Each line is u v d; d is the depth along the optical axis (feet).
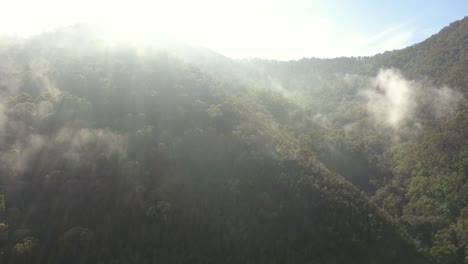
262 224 211.61
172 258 189.26
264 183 239.30
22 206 199.31
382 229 228.22
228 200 223.30
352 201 242.17
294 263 197.16
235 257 196.24
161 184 225.35
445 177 312.29
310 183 243.60
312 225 213.46
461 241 240.73
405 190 340.18
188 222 205.46
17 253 172.45
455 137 347.77
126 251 186.91
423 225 267.39
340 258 202.49
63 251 178.50
